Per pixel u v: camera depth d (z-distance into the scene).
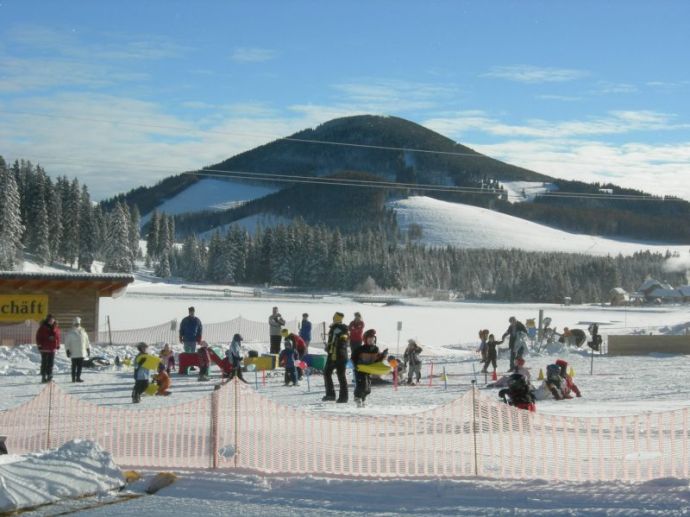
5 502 8.80
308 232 194.00
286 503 8.96
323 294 163.25
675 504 8.34
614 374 27.73
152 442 11.78
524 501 8.70
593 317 101.31
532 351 37.06
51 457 10.07
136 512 8.73
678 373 27.81
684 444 10.55
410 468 10.45
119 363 29.88
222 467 10.72
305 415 11.98
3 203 128.12
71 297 35.56
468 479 9.73
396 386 23.83
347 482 9.62
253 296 127.00
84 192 163.50
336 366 19.73
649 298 195.50
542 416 10.96
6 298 34.47
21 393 22.14
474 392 10.61
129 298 100.19
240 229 199.12
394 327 68.94
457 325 72.81
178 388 23.86
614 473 10.09
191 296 110.75
